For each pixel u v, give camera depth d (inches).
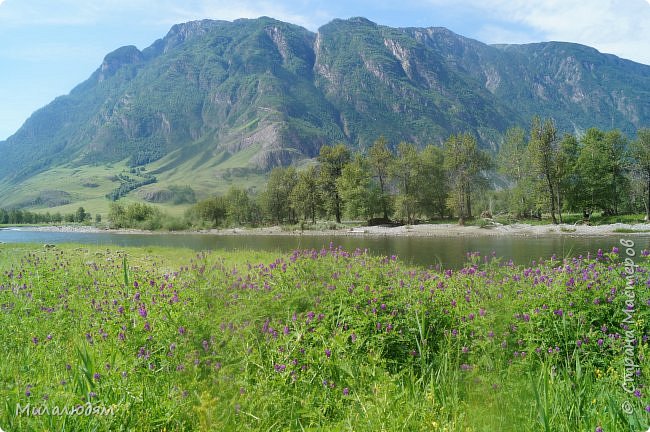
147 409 205.6
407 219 3577.8
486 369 237.6
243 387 216.4
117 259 840.9
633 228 2193.7
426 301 296.0
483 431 195.0
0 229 5556.1
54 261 705.6
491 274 380.2
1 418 194.1
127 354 243.4
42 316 328.8
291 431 203.8
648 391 219.0
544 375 223.3
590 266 332.5
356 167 3324.3
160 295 329.4
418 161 3257.9
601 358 249.8
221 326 269.6
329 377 231.9
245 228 3998.5
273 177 4151.1
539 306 282.0
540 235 2178.9
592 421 203.8
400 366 255.9
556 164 2554.1
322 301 304.5
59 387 212.2
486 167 3250.5
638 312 269.0
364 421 195.9
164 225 4320.9
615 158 2669.8
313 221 3799.2
